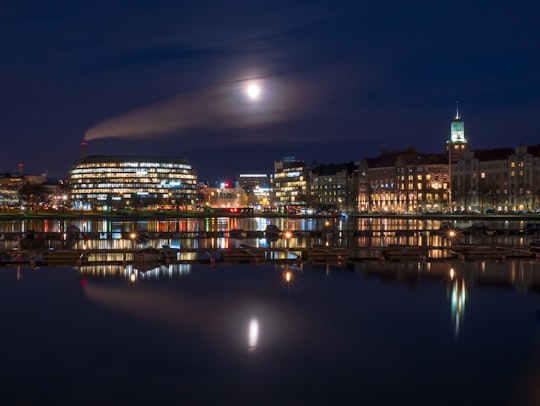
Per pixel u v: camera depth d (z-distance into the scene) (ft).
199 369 119.24
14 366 121.29
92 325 150.51
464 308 168.55
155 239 451.94
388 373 117.39
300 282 213.46
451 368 119.75
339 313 163.43
